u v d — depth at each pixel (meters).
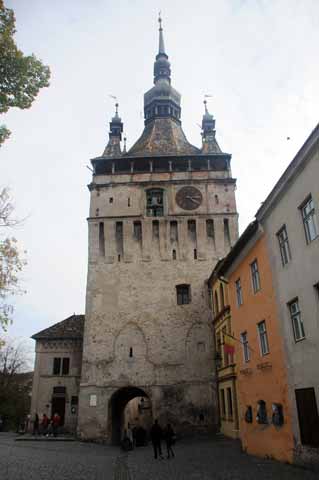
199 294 42.41
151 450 30.62
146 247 44.34
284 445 19.86
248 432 25.20
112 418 40.47
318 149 16.53
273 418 21.06
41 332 49.69
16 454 25.19
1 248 16.58
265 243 22.67
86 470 18.88
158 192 47.22
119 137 52.25
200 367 39.88
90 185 47.47
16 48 13.65
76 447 32.59
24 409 61.38
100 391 39.34
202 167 48.75
